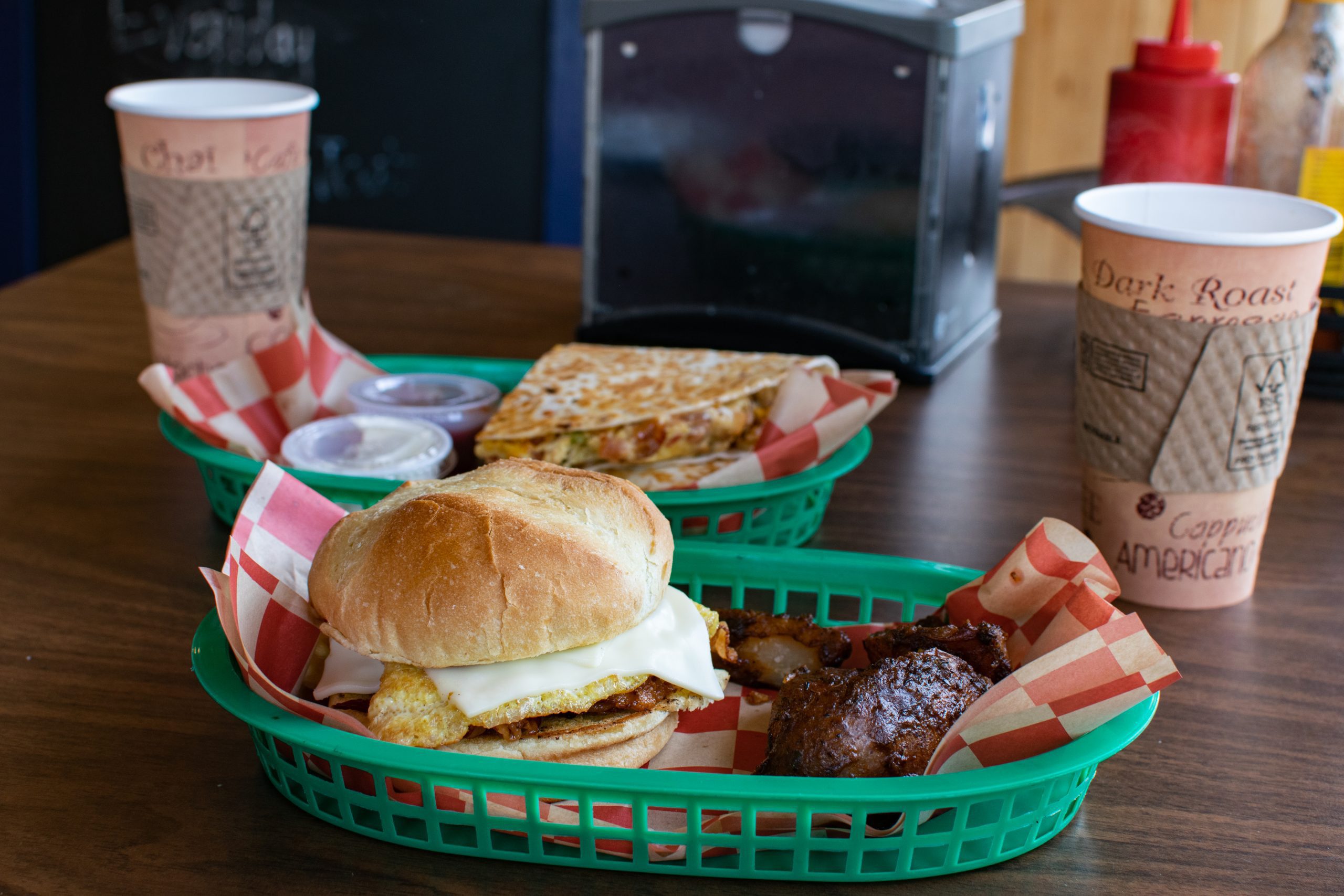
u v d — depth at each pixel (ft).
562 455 3.67
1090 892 2.15
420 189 11.25
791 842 2.09
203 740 2.58
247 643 2.44
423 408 4.03
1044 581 2.62
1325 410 4.87
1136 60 4.80
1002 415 4.71
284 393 4.08
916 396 4.91
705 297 5.31
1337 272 4.55
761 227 5.11
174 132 4.27
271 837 2.25
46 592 3.23
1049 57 11.42
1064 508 3.87
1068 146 11.64
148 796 2.37
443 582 2.28
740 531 3.44
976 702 2.22
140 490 3.92
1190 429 3.05
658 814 2.31
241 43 10.98
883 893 2.13
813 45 4.77
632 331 5.37
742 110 4.95
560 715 2.40
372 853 2.21
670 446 3.70
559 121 10.91
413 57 10.87
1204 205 3.36
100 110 11.13
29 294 6.08
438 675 2.31
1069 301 6.41
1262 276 2.88
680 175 5.14
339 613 2.35
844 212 4.96
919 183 4.81
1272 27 10.76
